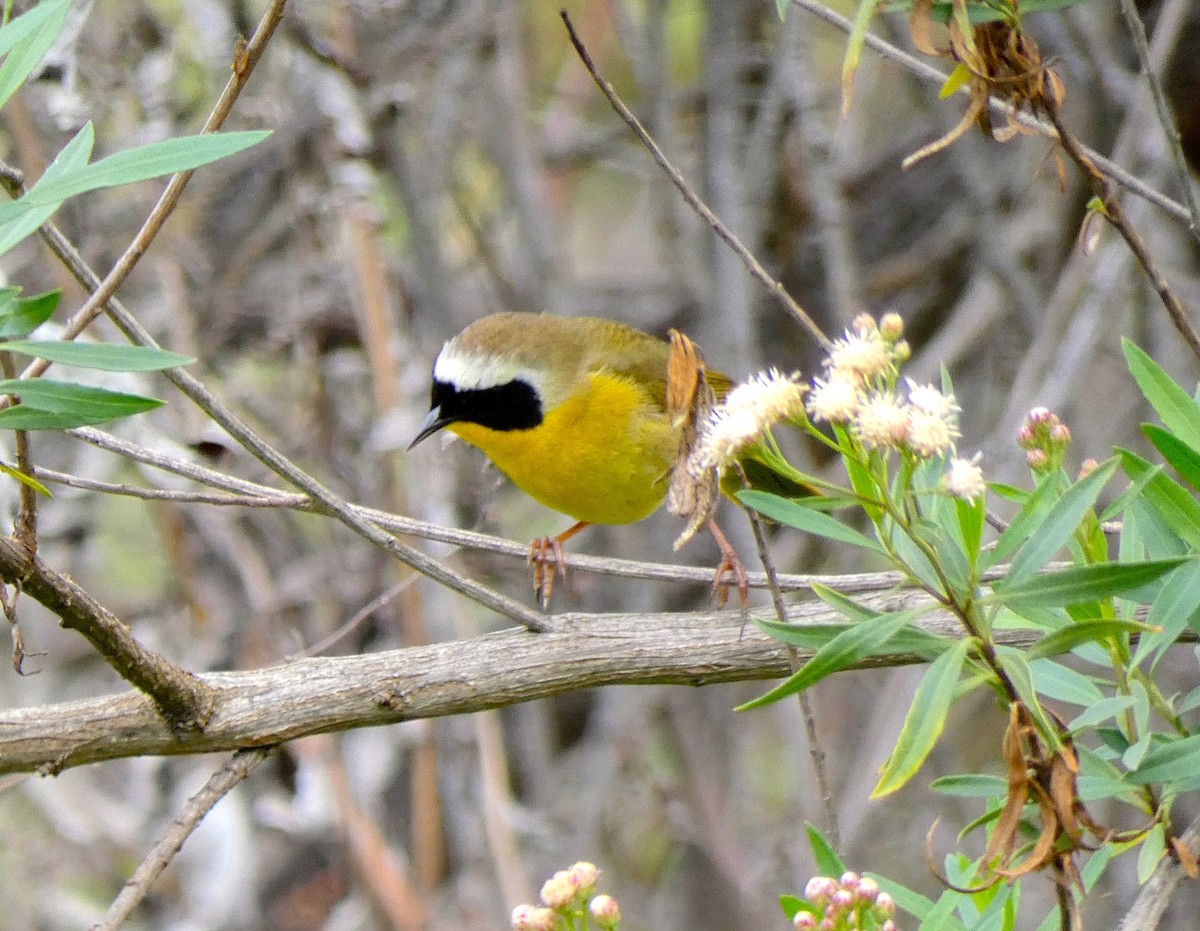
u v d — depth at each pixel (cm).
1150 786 513
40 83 987
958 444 1300
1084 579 455
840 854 577
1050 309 1102
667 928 1323
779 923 1234
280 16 535
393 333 1134
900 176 1470
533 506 1423
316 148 1134
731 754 1341
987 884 498
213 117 534
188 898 1141
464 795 1170
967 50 530
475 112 1334
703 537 1355
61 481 609
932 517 480
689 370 542
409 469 1120
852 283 1211
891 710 1139
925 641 470
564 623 647
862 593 675
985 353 1369
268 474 1158
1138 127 946
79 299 1180
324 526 1205
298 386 1208
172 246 1185
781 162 1345
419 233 1223
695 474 529
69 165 476
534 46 1481
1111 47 1230
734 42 1275
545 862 1233
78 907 1136
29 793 1177
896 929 501
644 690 1316
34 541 521
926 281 1456
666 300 1495
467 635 1127
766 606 671
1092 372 1327
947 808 1289
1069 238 1299
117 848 1156
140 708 596
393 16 1194
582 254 1655
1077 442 1227
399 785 1327
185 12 1127
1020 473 1077
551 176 1490
